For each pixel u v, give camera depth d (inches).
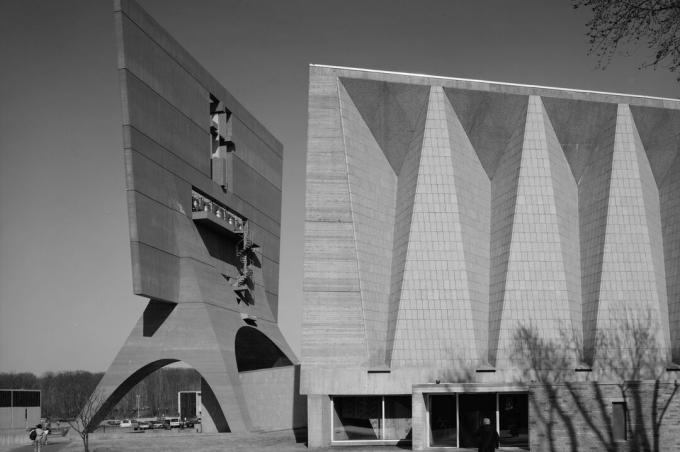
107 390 1723.7
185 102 1873.8
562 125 1594.5
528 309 1478.8
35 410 2578.7
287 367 1919.3
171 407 5413.4
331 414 1316.4
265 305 2405.3
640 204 1561.3
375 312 1421.0
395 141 1546.5
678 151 1632.6
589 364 1494.8
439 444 1140.5
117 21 1568.7
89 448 1378.0
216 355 1772.9
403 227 1488.7
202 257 1908.2
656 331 1507.1
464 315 1444.4
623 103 1599.4
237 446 1338.6
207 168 2005.4
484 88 1544.0
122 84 1573.6
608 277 1521.9
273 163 2613.2
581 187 1630.2
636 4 581.3
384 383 1327.5
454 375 1391.5
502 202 1562.5
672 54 594.6
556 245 1515.7
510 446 1136.8
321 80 1472.7
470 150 1579.7
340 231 1409.9
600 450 1007.6
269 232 2532.0
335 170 1434.5
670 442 986.1
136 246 1585.9
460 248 1470.2
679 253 1557.6
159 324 1786.4
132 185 1582.2
